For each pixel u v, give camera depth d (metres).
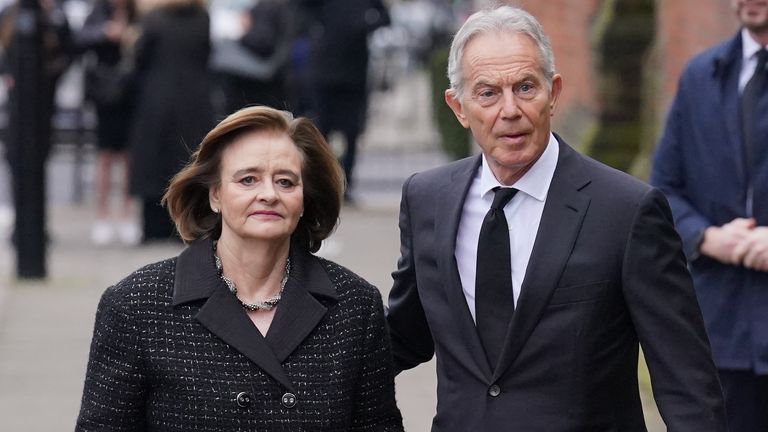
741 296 11.73
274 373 8.85
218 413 8.82
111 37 29.08
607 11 22.33
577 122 23.14
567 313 8.94
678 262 9.07
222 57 32.22
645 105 20.45
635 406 9.22
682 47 18.64
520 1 9.36
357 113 34.34
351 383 9.04
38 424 16.30
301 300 9.04
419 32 63.50
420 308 9.87
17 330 20.94
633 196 9.02
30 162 24.64
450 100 9.37
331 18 33.94
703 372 8.98
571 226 9.02
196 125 27.92
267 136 9.03
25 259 24.69
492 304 9.13
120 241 29.22
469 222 9.38
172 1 27.69
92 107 30.16
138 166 28.09
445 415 9.29
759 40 11.59
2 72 30.66
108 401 8.93
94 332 9.09
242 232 8.95
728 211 11.70
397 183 39.38
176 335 8.90
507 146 8.96
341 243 28.19
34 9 24.53
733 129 11.63
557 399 8.95
